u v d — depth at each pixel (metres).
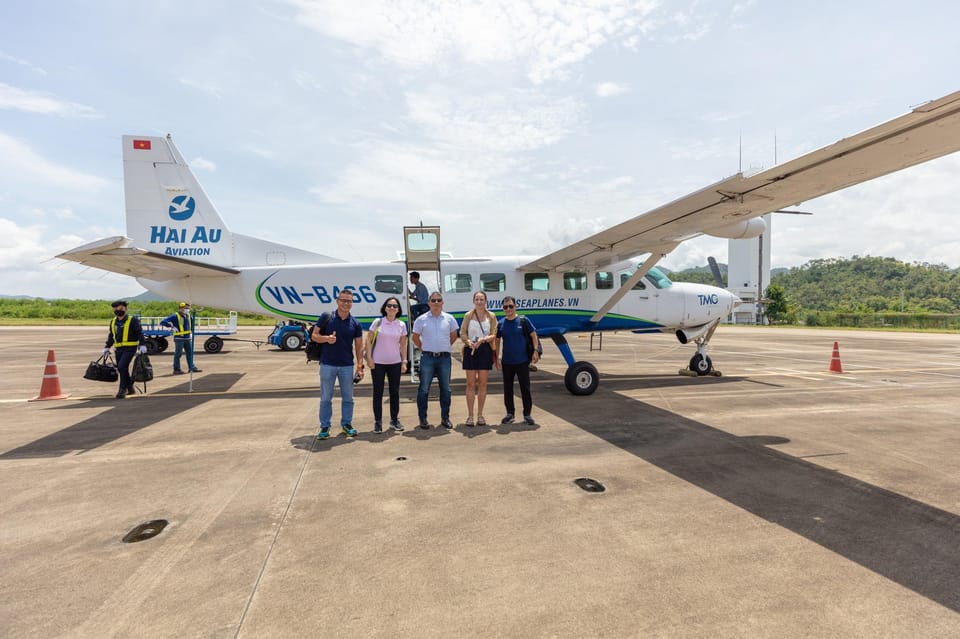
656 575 2.63
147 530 3.15
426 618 2.25
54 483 4.00
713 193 5.59
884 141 4.22
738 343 21.95
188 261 8.12
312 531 3.13
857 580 2.60
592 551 2.89
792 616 2.28
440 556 2.82
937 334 31.62
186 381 9.84
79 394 8.20
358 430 5.77
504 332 5.92
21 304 45.94
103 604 2.35
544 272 9.59
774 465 4.48
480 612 2.29
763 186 5.34
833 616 2.29
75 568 2.69
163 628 2.17
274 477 4.13
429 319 5.74
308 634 2.13
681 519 3.33
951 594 2.49
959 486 3.98
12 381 9.62
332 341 5.23
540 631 2.15
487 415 6.58
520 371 5.94
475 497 3.70
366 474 4.20
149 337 15.59
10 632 2.14
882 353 16.62
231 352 16.97
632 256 8.70
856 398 7.75
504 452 4.85
